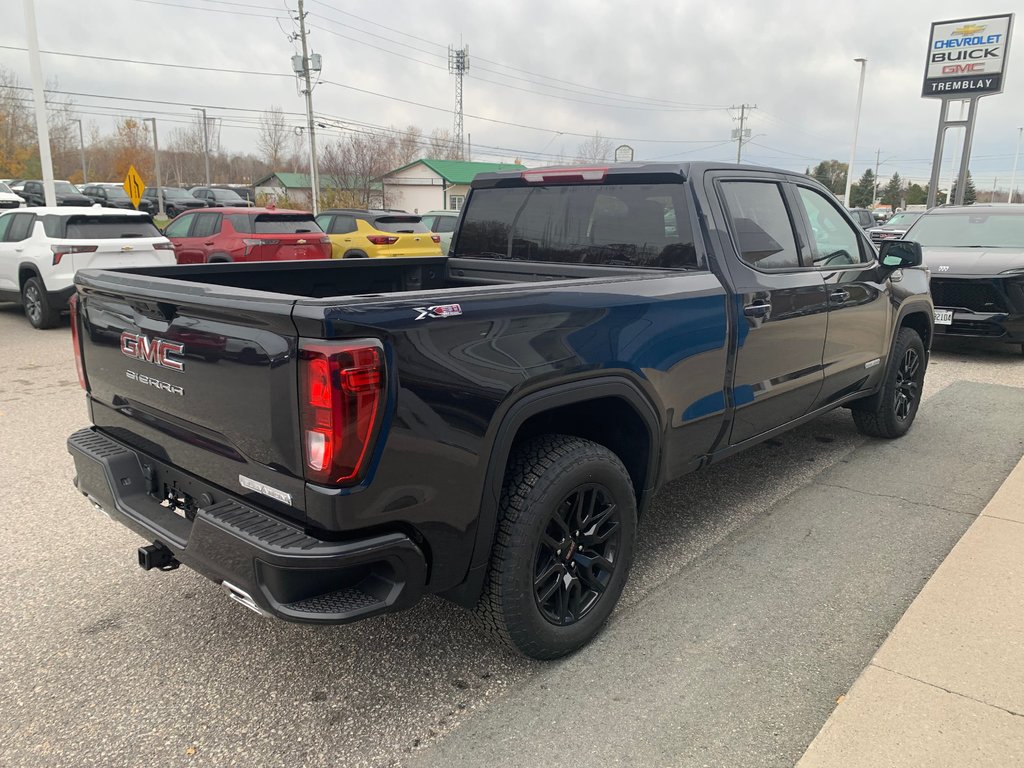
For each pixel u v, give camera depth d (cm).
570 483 275
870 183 10956
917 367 575
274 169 7038
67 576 366
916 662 277
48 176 1767
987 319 843
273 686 282
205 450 260
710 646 304
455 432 238
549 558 282
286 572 221
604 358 285
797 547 393
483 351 245
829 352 443
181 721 263
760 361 378
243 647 307
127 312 286
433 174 5909
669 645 305
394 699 274
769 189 401
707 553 388
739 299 354
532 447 280
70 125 6272
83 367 328
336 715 266
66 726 260
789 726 256
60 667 293
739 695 273
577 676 286
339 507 218
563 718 262
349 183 5159
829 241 450
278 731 258
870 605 335
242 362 232
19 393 724
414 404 227
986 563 350
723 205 362
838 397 481
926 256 912
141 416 293
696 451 354
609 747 247
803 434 589
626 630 316
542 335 264
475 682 283
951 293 868
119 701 273
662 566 373
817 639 309
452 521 245
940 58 2800
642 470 326
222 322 238
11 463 527
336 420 212
